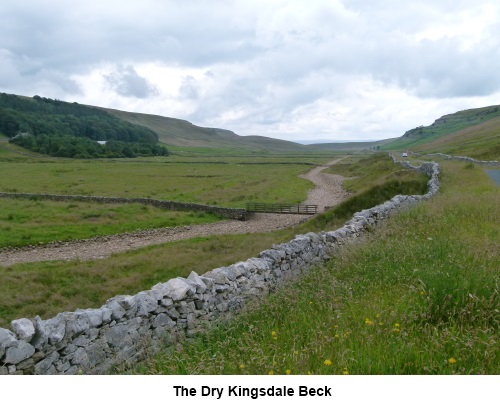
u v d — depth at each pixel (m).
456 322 6.17
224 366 5.59
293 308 7.80
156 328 7.21
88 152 159.50
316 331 6.24
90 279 19.98
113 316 6.55
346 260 10.79
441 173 33.31
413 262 9.31
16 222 35.94
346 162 121.94
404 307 6.80
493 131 115.00
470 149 80.00
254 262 9.84
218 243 29.22
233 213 44.03
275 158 171.38
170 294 7.48
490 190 22.56
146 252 27.20
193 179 81.00
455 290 6.82
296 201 52.84
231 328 7.38
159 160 147.50
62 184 69.75
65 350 5.90
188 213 44.19
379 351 5.29
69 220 37.75
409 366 5.02
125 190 63.28
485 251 9.45
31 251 28.05
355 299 7.70
